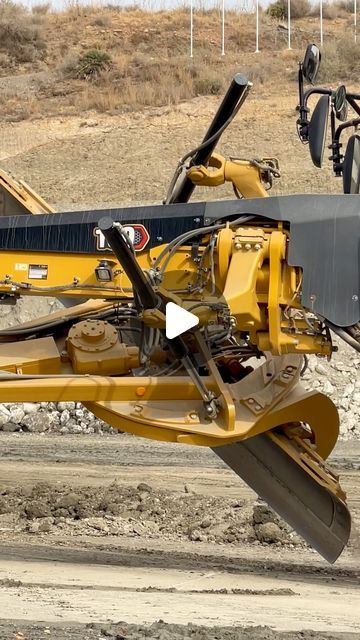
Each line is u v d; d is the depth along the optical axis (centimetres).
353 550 1232
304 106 994
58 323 1102
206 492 1551
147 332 998
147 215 999
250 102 4359
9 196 1212
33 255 1031
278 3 5825
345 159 1006
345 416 2289
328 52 4681
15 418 2306
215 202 983
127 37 5412
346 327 938
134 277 925
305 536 1049
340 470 1806
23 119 4494
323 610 800
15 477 1648
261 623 714
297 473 1042
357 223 938
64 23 5616
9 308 2689
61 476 1667
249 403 980
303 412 998
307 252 941
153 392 980
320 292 937
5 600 745
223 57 5103
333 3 6184
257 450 1044
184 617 720
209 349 980
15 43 5319
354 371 2433
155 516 1366
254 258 952
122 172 3950
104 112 4488
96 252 1018
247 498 1498
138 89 4597
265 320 962
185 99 4541
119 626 646
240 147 3988
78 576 923
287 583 973
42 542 1177
